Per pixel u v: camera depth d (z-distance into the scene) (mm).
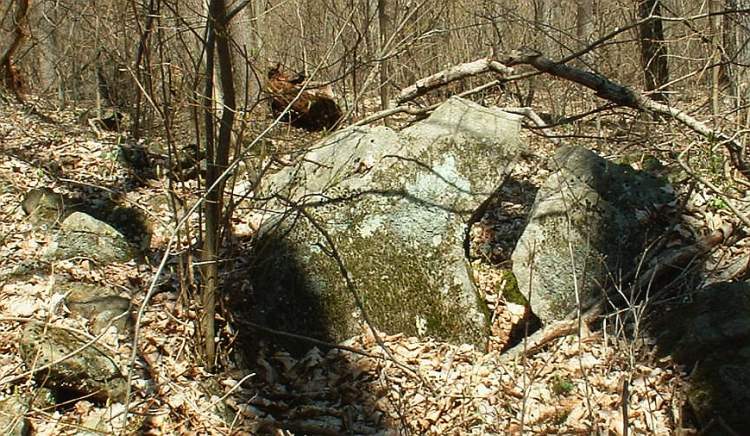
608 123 10250
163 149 8289
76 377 4477
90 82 12188
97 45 8812
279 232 5801
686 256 5617
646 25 9797
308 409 4797
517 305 5945
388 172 5832
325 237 5723
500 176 5766
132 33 9148
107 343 4926
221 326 5270
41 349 4387
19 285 5516
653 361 4957
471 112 5945
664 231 5809
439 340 5531
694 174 5883
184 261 5676
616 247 5668
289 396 4973
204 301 4895
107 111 10406
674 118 7191
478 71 7410
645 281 5531
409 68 10000
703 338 4766
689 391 4461
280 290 5660
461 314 5523
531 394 4816
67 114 10977
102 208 6852
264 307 5625
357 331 5586
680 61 10344
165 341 5062
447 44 10672
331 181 5965
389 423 4746
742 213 5945
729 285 5047
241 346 5301
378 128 6129
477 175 5762
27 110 10664
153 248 6383
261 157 5414
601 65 10984
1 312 5176
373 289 5637
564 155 6051
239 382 4555
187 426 4500
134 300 5461
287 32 11055
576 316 5480
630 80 10289
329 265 5668
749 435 4152
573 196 5598
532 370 5023
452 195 5723
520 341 5570
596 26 11625
